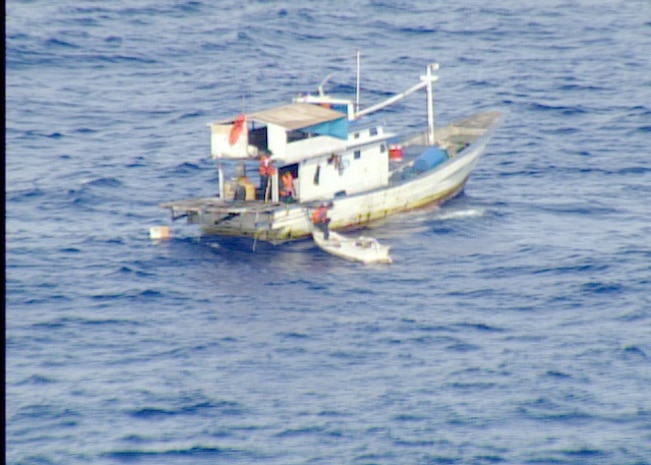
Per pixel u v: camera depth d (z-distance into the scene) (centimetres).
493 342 15562
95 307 16875
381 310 16775
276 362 15025
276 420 13438
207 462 12525
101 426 13300
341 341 15675
